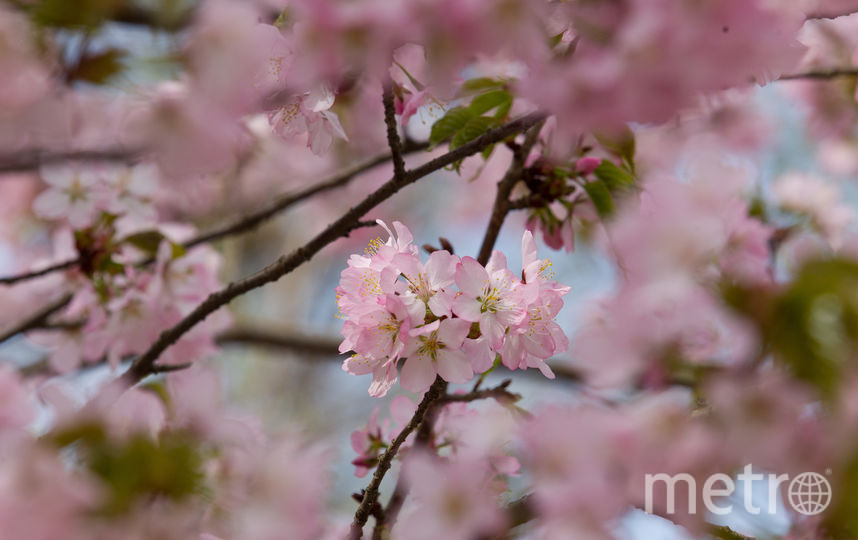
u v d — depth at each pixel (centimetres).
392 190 174
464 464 171
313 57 163
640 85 161
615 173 179
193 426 175
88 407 166
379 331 168
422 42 162
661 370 160
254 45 164
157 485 162
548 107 162
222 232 203
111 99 168
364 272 169
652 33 160
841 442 157
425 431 176
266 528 176
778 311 156
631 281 160
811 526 162
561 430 166
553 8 162
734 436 159
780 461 158
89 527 161
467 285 168
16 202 281
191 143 167
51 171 194
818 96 259
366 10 162
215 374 181
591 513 165
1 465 162
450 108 180
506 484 174
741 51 160
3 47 163
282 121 172
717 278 158
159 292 195
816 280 155
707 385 158
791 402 157
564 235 182
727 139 267
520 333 168
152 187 196
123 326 195
